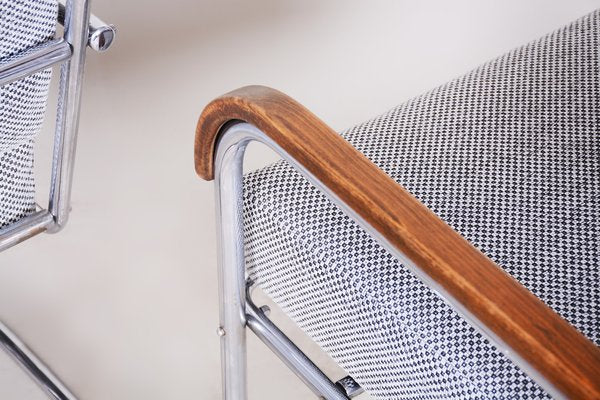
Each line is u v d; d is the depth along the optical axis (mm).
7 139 1001
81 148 1704
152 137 1745
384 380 887
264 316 1000
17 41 930
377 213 658
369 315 844
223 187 880
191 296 1495
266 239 932
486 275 616
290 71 1917
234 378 1075
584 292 805
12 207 1082
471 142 962
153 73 1876
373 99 1874
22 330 1416
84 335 1423
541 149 952
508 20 2100
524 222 868
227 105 773
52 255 1529
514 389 757
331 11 2074
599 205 886
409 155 945
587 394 561
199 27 1995
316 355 1435
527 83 1053
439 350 792
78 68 1018
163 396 1358
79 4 949
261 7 2062
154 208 1622
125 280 1507
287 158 731
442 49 2012
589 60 1088
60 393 1329
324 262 866
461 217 875
